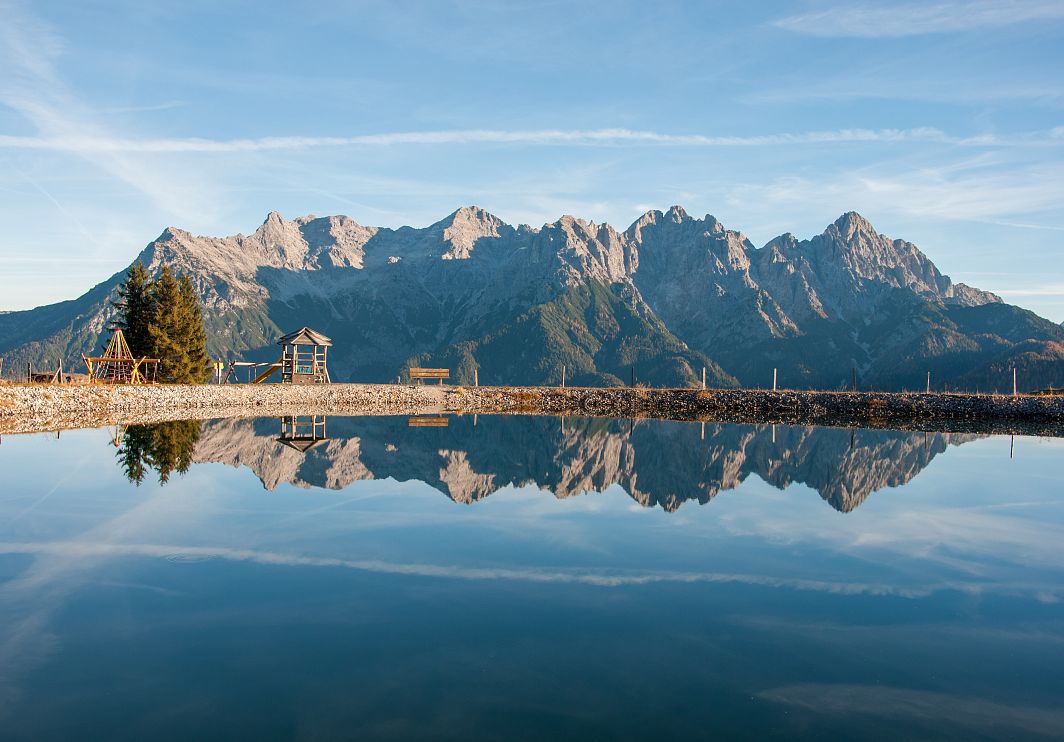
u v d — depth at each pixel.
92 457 39.19
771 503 29.27
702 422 73.44
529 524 24.81
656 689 12.66
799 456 45.53
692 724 11.49
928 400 85.88
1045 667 13.70
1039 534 23.88
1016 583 18.53
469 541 22.25
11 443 45.34
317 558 20.20
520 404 98.75
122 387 76.62
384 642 14.45
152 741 10.84
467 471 38.53
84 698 12.15
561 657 13.86
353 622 15.48
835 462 42.59
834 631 15.29
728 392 96.12
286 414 76.38
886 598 17.33
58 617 15.65
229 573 18.78
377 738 11.01
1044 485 33.91
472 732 11.20
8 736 10.93
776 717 11.73
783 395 92.38
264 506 27.33
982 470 39.03
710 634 15.03
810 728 11.41
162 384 84.69
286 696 12.27
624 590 17.70
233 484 31.86
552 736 11.08
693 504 28.98
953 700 12.39
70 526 23.61
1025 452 47.53
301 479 34.00
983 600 17.23
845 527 24.70
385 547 21.45
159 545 21.39
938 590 17.92
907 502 29.52
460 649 14.16
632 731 11.28
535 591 17.58
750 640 14.77
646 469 39.69
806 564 20.06
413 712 11.77
